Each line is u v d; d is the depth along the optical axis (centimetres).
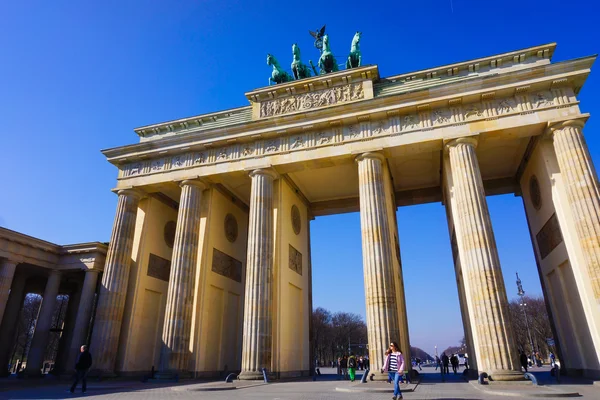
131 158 5125
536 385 2791
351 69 4594
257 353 3803
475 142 3944
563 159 3650
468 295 3638
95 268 5838
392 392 2573
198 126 5353
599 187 3441
